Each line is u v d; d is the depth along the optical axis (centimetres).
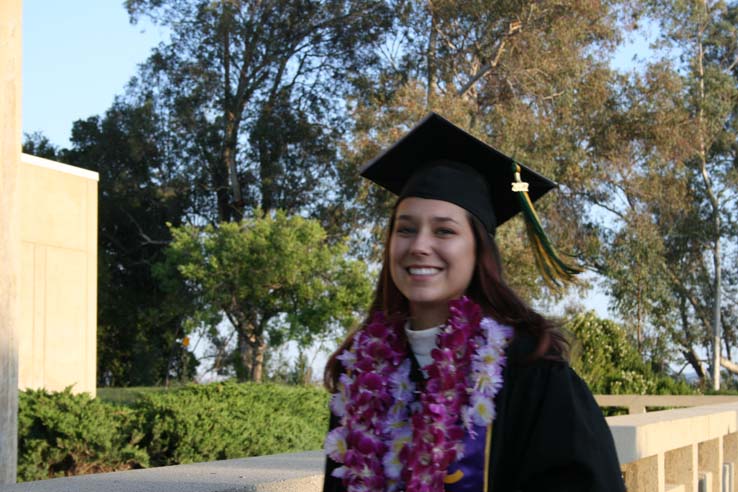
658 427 441
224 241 2041
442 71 2716
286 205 2994
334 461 233
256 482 279
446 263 216
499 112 2400
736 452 642
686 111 2747
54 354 1164
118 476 293
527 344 208
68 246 1199
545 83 2506
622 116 2562
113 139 3011
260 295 1998
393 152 240
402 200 224
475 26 2602
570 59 2483
